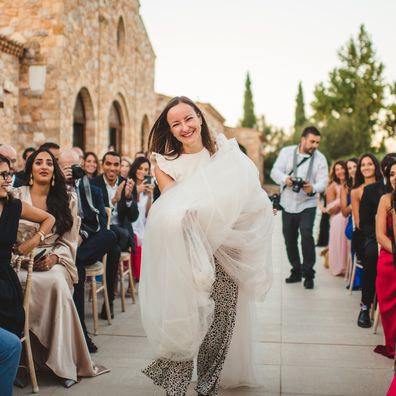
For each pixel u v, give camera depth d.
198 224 2.98
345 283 7.28
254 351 3.62
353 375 3.87
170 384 3.10
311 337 4.80
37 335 3.69
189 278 2.91
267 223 3.27
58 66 12.68
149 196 7.28
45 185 4.16
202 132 3.37
